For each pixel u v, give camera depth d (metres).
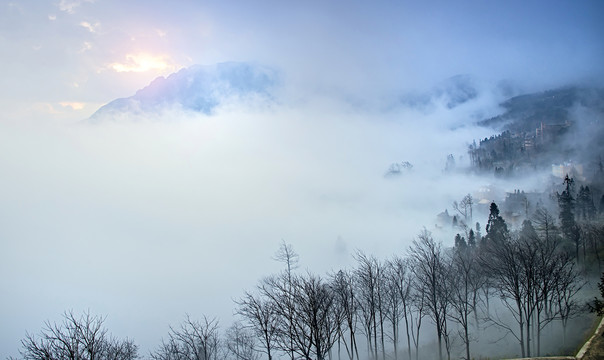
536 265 41.72
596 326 39.91
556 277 41.25
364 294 46.59
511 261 42.22
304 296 44.75
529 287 39.50
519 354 42.59
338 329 38.81
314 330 38.25
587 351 32.66
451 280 46.28
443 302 44.75
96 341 36.88
